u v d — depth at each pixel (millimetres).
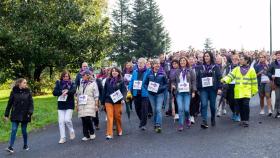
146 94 13086
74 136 12750
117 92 12375
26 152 11367
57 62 28109
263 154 9570
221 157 9461
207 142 11039
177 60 14555
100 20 33375
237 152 9844
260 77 15242
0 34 26359
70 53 28266
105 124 15180
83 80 12414
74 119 17062
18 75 29812
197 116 15469
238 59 14242
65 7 28047
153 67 12969
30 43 26344
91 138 12508
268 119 14289
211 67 13016
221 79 13070
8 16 27812
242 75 13047
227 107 17562
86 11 29266
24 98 11617
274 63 14727
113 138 12328
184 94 12977
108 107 12422
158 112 12773
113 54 68188
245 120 13008
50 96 28000
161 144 11102
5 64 28844
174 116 14828
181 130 12836
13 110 11547
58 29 27250
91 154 10469
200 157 9555
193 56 17328
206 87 12992
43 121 16969
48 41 27609
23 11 27500
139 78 13164
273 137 11328
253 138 11281
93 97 12359
